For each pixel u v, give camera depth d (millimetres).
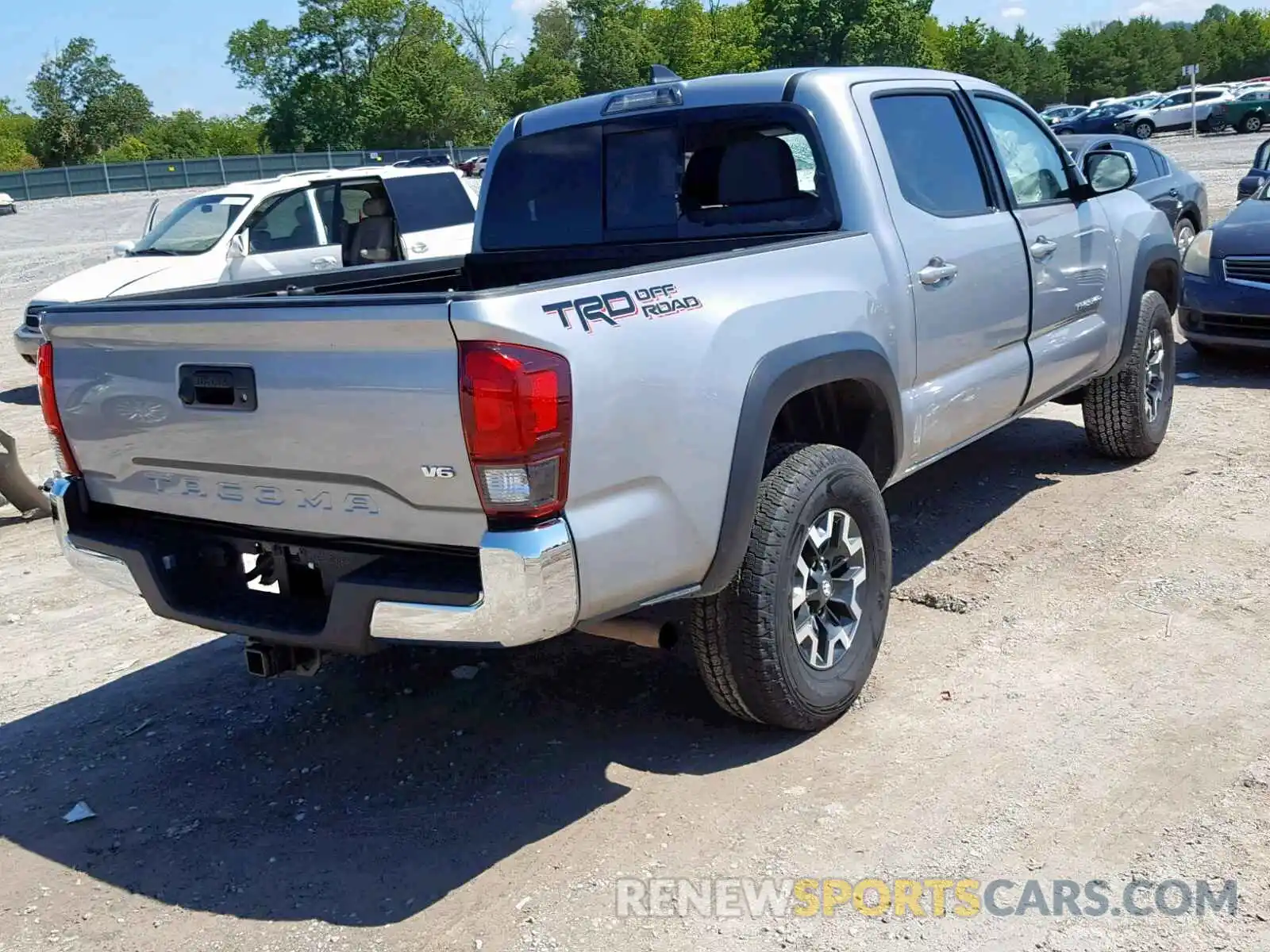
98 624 5320
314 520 3197
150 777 3875
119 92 111688
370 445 2975
